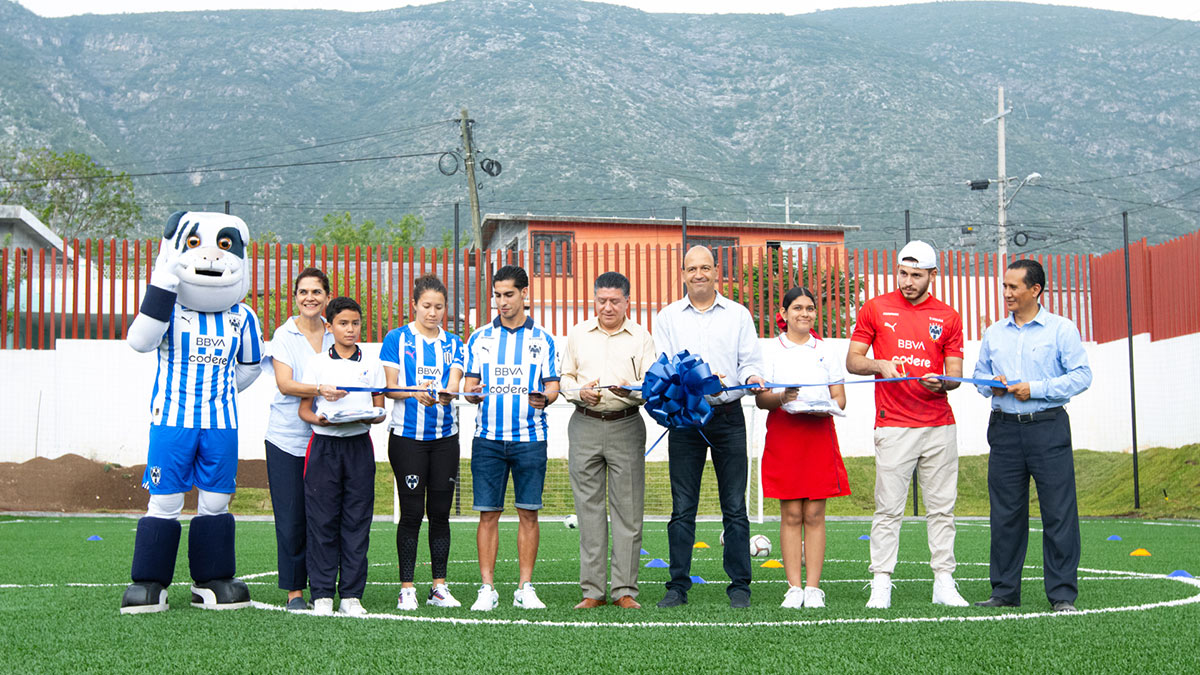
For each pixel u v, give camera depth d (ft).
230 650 13.80
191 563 18.43
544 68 602.03
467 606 19.13
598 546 18.95
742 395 19.19
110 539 33.73
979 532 38.81
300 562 18.51
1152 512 47.83
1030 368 18.70
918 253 19.33
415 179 488.02
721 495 19.25
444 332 20.15
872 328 19.65
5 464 54.75
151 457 17.97
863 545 33.30
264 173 565.53
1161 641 14.16
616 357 19.24
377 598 20.34
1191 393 52.70
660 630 15.29
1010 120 583.17
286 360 18.45
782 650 13.61
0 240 85.25
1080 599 19.08
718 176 508.12
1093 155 591.78
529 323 19.61
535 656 13.29
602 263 68.80
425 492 19.22
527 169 464.65
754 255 105.81
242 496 52.80
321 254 57.21
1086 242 387.96
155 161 594.65
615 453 19.01
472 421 53.62
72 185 142.20
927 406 19.01
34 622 16.28
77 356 56.39
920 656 13.20
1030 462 18.42
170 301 17.78
